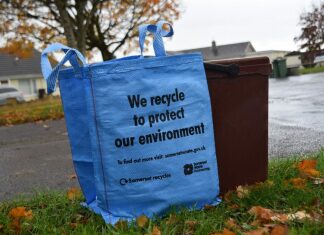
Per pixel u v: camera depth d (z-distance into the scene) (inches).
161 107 118.3
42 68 122.6
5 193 190.2
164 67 119.0
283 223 110.5
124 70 116.0
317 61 1685.5
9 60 1996.8
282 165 165.9
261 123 137.1
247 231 107.7
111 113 115.6
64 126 447.5
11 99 1229.1
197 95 122.0
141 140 117.1
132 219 117.7
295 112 370.0
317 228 104.1
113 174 116.6
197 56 122.8
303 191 133.5
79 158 133.3
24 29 717.3
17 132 435.5
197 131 122.1
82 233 114.3
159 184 119.2
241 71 133.5
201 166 122.7
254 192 132.0
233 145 135.6
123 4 796.0
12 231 124.3
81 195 152.9
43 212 137.6
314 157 177.6
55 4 650.2
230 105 134.1
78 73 119.8
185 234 112.4
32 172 231.8
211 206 125.3
